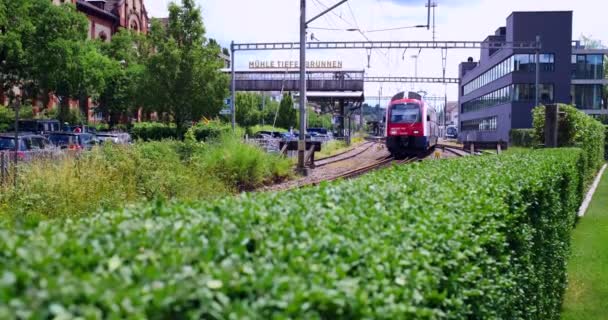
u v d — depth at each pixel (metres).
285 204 4.21
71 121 47.59
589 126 24.42
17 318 1.89
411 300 2.89
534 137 24.36
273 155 23.45
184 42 33.94
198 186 16.06
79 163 14.05
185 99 33.72
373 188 5.14
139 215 3.76
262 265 2.66
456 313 3.42
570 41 53.97
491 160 9.98
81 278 2.22
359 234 3.43
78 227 3.25
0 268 2.31
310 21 23.77
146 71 34.50
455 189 5.39
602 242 12.95
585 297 9.41
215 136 23.97
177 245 2.88
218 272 2.43
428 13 31.28
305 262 2.73
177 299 2.17
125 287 2.19
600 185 24.27
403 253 3.26
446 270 3.51
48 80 34.38
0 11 30.80
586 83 64.19
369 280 2.86
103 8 70.06
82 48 37.91
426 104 39.22
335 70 63.28
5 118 35.62
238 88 64.31
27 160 14.09
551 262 8.09
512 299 5.17
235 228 3.26
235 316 2.16
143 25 77.81
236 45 33.03
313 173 25.97
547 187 7.79
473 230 4.27
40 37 33.19
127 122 57.38
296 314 2.32
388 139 37.78
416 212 4.21
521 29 54.19
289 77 63.75
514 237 5.51
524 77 54.75
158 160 16.59
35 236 2.90
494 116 64.50
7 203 11.48
